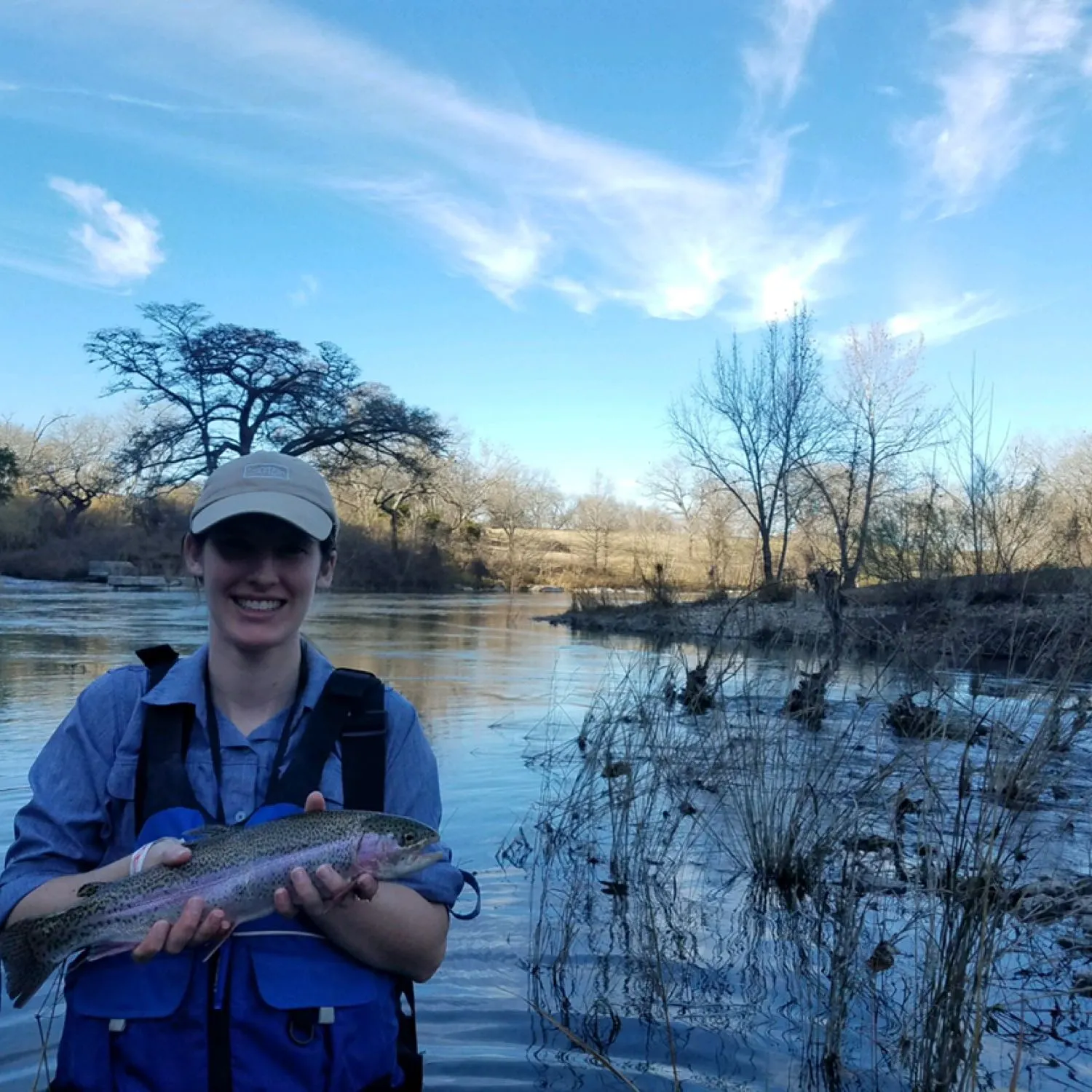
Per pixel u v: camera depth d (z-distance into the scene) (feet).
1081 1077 12.35
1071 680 23.73
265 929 8.11
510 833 22.86
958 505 60.08
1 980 14.03
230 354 160.86
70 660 52.37
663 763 24.66
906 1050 12.94
